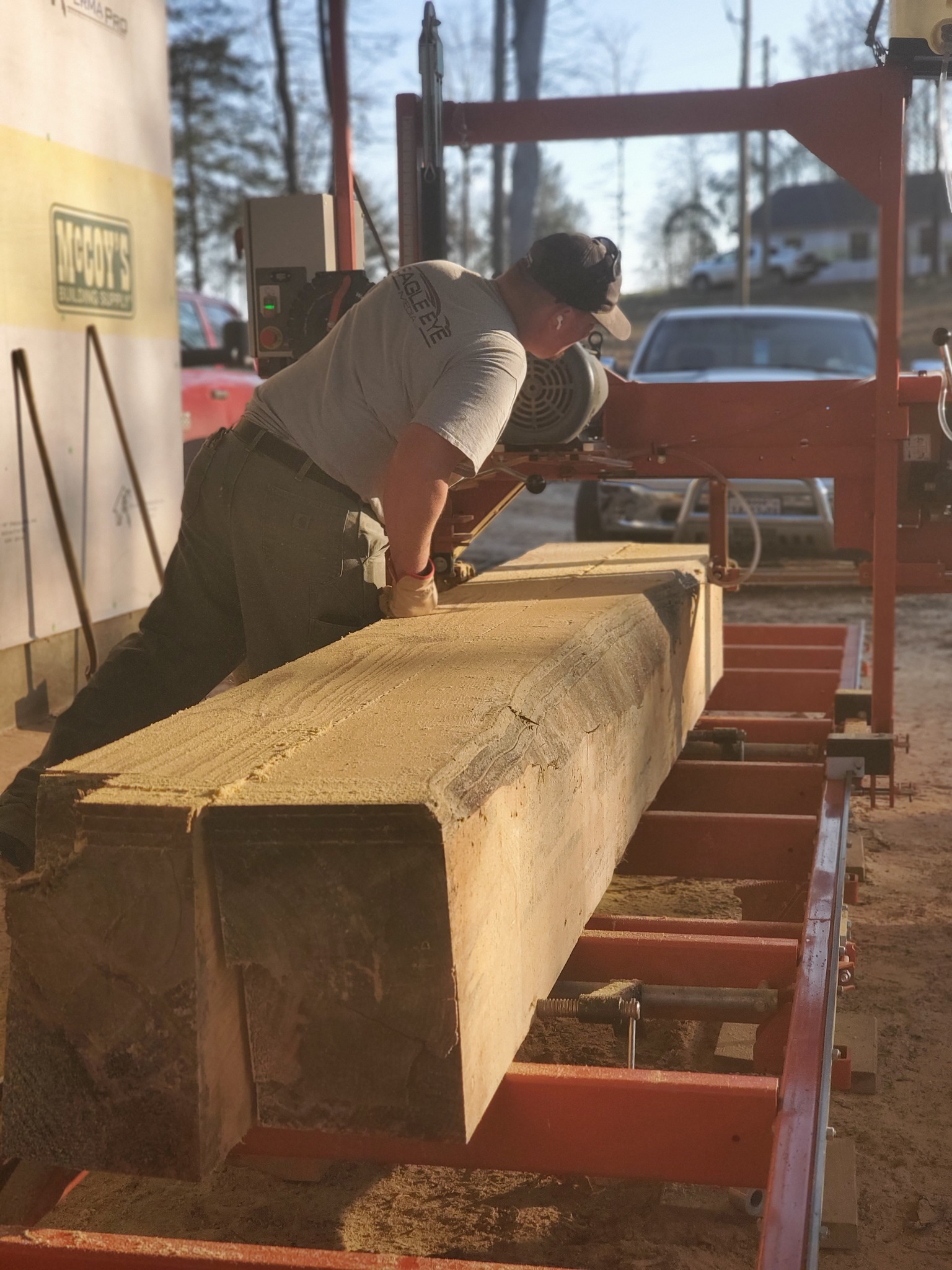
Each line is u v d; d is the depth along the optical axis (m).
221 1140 1.46
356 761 1.55
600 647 2.46
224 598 3.02
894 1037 2.77
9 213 4.82
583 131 3.72
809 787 3.49
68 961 1.44
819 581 5.89
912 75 3.38
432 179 3.72
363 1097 1.46
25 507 4.99
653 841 3.12
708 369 9.04
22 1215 1.75
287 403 2.78
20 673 5.02
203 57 30.31
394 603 2.65
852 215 48.16
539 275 2.58
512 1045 1.70
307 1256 1.43
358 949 1.41
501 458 3.55
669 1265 2.02
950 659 6.76
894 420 3.46
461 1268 1.41
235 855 1.40
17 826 2.67
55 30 5.10
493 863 1.59
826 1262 2.02
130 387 5.85
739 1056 2.56
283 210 4.11
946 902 3.54
